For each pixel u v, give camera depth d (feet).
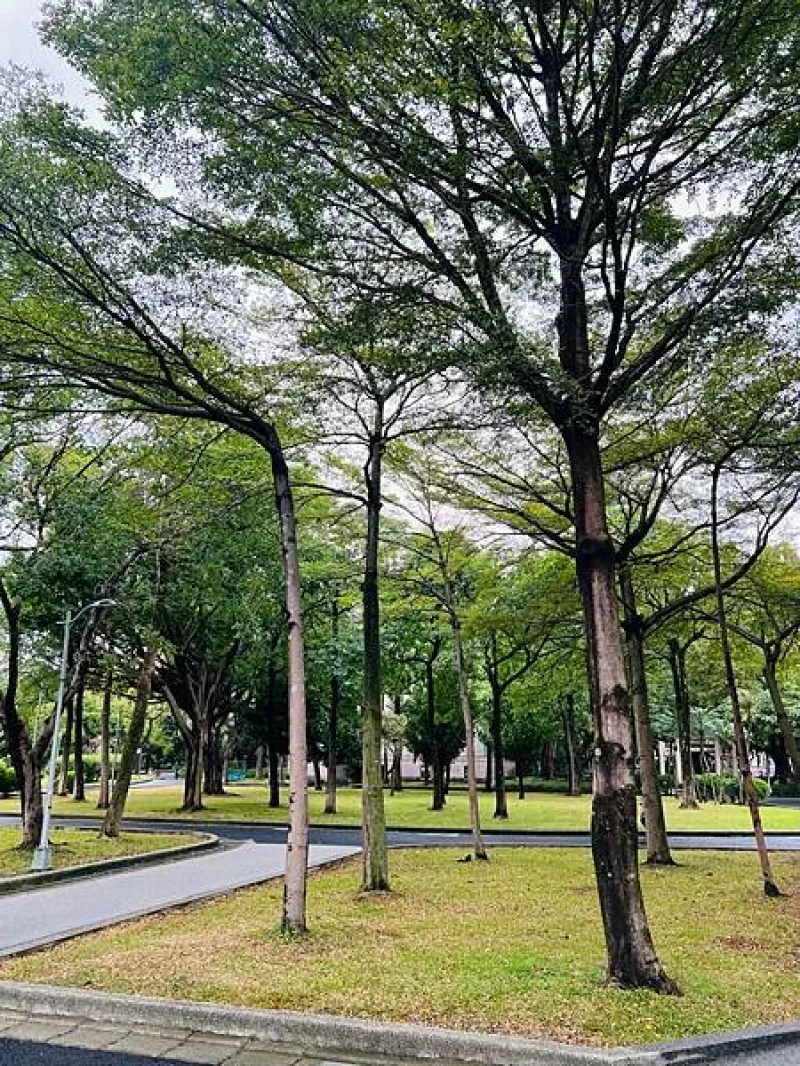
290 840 28.02
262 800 108.68
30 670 60.03
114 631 64.64
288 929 27.04
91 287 27.32
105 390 28.55
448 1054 17.37
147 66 21.77
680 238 28.63
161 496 42.37
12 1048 18.06
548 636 55.01
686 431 38.42
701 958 24.93
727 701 121.49
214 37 21.50
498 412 28.60
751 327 26.48
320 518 46.78
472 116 22.03
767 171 24.88
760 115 23.84
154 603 53.47
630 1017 18.78
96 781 180.45
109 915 31.63
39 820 50.65
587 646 24.22
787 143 23.62
